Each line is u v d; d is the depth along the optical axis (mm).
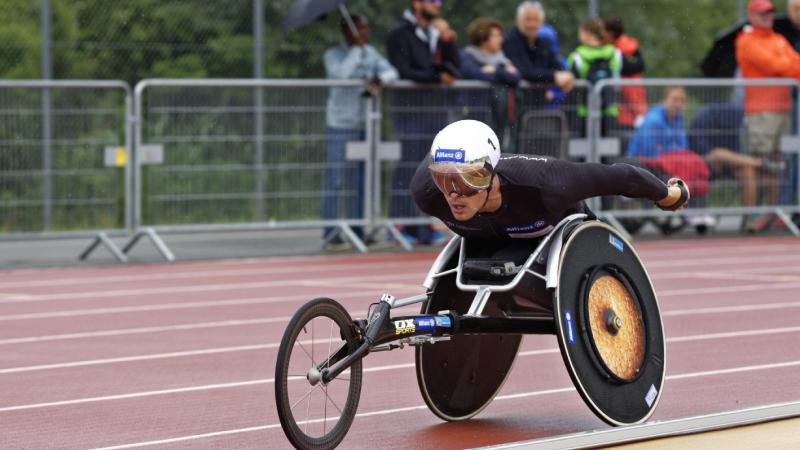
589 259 8773
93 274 18922
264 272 19047
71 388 10797
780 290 16859
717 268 19266
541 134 22000
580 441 8273
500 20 30406
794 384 10797
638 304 9047
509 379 11125
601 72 22703
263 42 25922
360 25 21406
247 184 20906
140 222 20422
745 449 8258
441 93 21391
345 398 8773
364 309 15125
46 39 23703
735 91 23406
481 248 9156
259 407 10023
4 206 20062
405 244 21594
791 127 23828
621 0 32312
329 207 21359
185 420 9562
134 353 12461
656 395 9016
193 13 26078
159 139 20391
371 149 21344
